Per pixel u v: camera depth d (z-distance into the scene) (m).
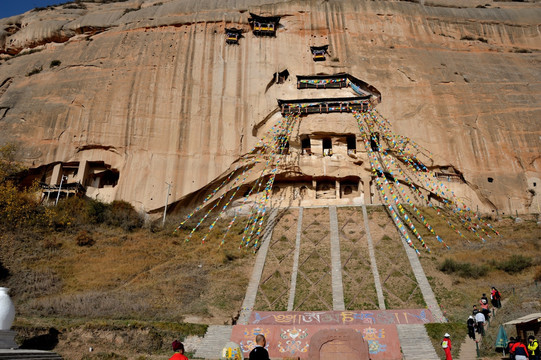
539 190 31.48
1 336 13.94
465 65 37.69
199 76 36.12
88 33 40.62
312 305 21.27
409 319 19.44
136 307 20.23
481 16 42.03
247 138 34.28
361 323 19.38
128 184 32.03
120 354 16.39
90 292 21.52
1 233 25.53
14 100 35.34
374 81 36.53
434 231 27.97
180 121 34.12
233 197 33.78
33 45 41.56
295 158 34.09
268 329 18.17
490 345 16.52
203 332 18.45
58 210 29.03
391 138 33.84
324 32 39.81
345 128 34.41
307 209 32.12
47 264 23.80
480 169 32.56
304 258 25.56
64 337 16.73
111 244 27.31
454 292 21.44
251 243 28.05
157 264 25.48
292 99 36.16
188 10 40.12
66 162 33.03
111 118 33.94
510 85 36.03
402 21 40.66
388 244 26.48
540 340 14.55
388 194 32.78
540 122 33.75
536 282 20.73
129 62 36.62
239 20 39.28
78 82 35.81
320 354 15.45
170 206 31.92
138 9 43.03
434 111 34.78
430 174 33.00
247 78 36.62
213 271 24.64
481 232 28.28
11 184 29.42
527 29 41.38
